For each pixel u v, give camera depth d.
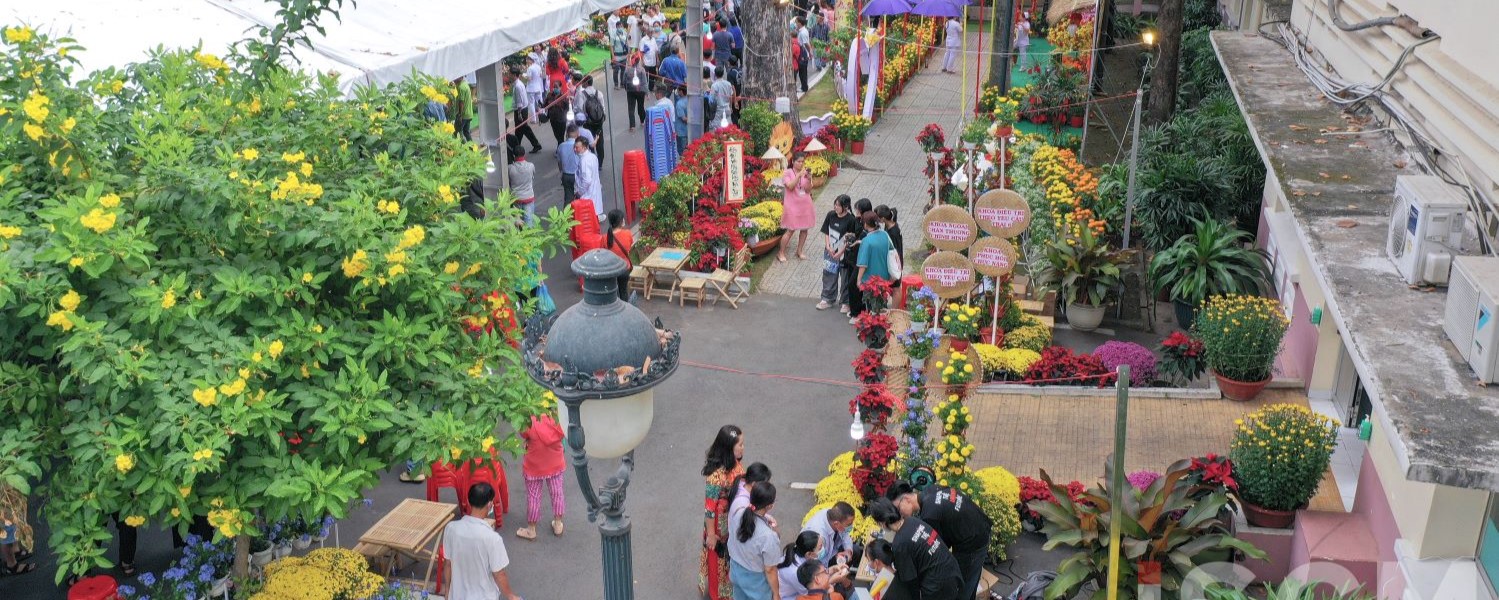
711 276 15.62
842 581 9.12
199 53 8.72
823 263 16.27
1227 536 9.17
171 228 7.29
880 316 10.99
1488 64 6.45
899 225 18.81
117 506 7.03
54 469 8.28
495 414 8.05
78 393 7.21
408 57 12.40
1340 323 6.57
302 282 7.30
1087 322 14.80
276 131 8.06
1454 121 7.38
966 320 11.76
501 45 14.48
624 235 15.12
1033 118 24.02
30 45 7.21
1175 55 19.50
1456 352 6.16
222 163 7.34
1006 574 9.98
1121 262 15.05
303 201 7.38
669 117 19.20
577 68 27.22
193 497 7.15
